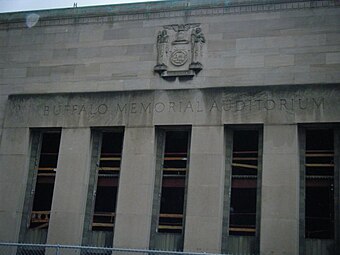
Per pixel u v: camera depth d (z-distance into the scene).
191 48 23.94
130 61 24.73
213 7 24.20
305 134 22.12
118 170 24.06
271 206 21.02
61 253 22.95
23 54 26.48
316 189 21.78
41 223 24.36
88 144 24.06
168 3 24.88
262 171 21.59
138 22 25.14
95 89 24.89
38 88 25.77
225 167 22.48
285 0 23.41
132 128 23.53
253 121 22.14
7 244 18.64
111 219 23.56
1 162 25.03
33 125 25.06
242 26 23.67
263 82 22.77
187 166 22.91
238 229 22.02
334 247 20.52
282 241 20.56
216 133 22.47
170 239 22.33
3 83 26.39
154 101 23.58
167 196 23.22
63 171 23.91
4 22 27.22
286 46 22.91
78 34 25.92
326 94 21.64
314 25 22.81
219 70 23.39
